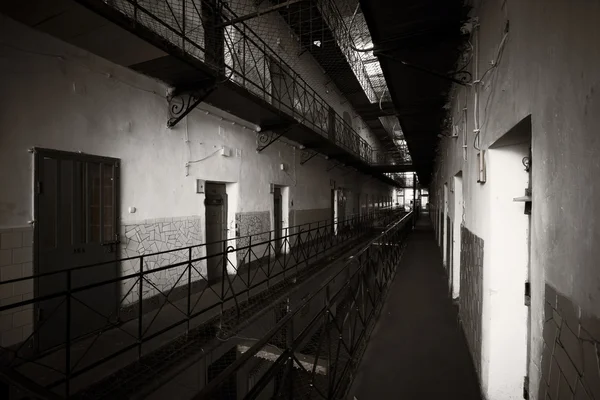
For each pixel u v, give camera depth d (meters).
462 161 3.41
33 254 2.70
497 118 1.83
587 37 0.82
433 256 7.05
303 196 8.54
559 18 1.00
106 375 2.40
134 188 3.67
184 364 2.57
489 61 2.04
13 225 2.58
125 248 3.54
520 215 1.93
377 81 11.92
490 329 1.96
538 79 1.20
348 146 10.94
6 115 2.54
